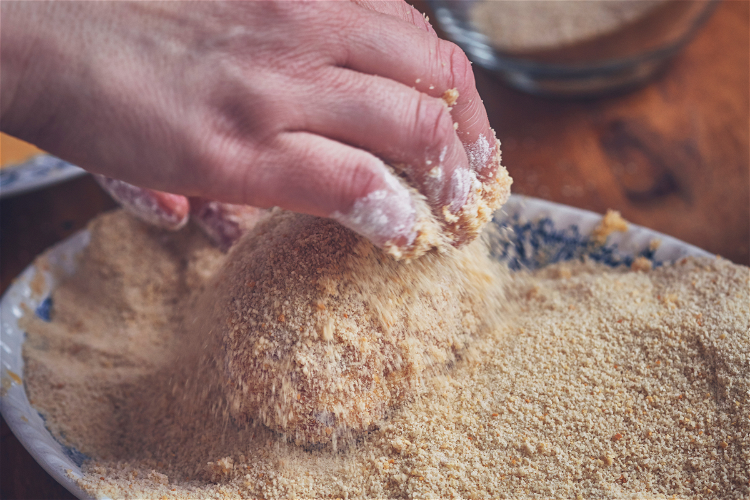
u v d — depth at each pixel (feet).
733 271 1.05
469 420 0.96
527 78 1.63
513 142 1.57
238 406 0.95
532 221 1.18
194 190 0.84
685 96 1.60
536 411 0.95
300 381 0.92
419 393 0.98
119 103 0.81
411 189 0.87
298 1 0.82
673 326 0.99
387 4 0.93
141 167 0.83
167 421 1.02
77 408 1.06
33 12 0.80
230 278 0.98
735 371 0.94
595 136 1.55
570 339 1.01
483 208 0.92
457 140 0.86
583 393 0.96
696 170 1.43
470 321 1.02
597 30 1.50
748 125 1.49
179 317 1.18
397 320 0.95
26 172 1.34
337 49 0.83
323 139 0.82
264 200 0.83
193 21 0.82
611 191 1.41
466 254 1.00
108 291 1.22
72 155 0.83
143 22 0.82
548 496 0.90
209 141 0.81
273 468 0.94
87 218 1.44
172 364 1.07
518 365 1.00
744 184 1.38
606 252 1.14
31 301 1.18
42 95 0.81
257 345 0.93
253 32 0.82
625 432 0.93
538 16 1.61
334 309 0.93
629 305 1.04
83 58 0.81
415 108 0.83
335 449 0.96
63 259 1.24
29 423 0.99
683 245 1.10
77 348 1.15
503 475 0.92
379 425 0.97
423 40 0.86
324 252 0.95
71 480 0.92
